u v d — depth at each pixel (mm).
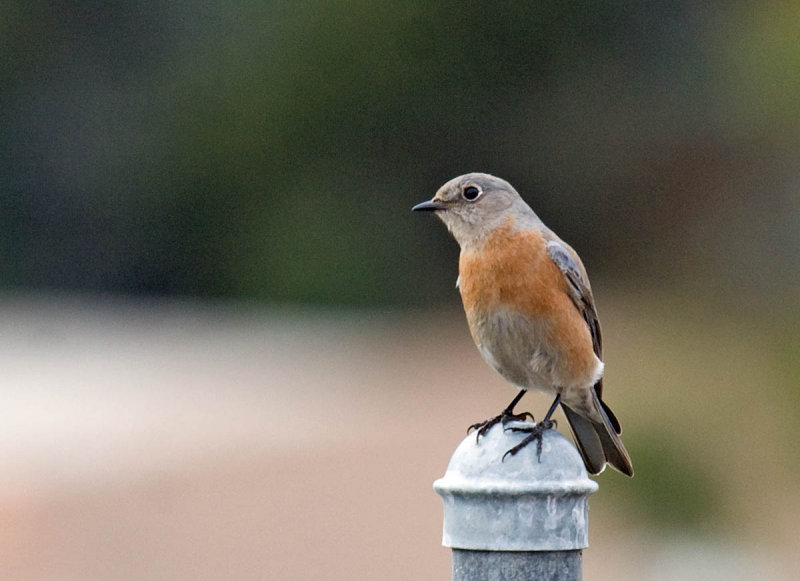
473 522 4086
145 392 21281
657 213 32625
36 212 37469
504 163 34469
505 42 34000
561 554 4086
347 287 33719
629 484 10172
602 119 33562
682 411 10570
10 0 37281
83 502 13922
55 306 34562
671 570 10031
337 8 34438
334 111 34250
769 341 11906
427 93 34188
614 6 33094
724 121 29750
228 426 18141
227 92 35312
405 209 34156
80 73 37125
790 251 24625
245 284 34781
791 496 10297
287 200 34531
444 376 22469
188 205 35750
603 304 25797
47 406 19891
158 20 37000
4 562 11766
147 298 36781
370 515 13445
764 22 25422
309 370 23594
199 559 11938
